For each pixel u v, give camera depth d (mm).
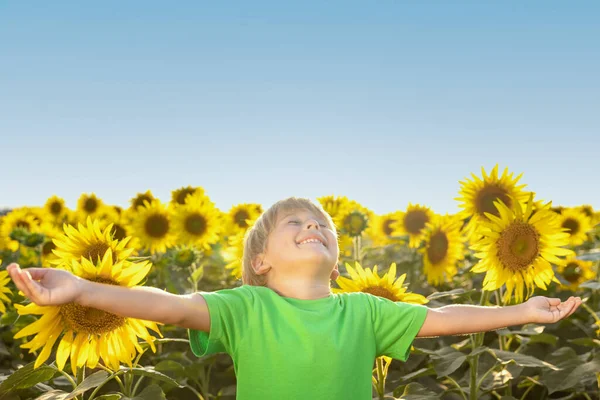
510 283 4016
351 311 2641
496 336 5879
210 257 9133
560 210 9305
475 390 4184
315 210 2779
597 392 5070
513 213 4023
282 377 2420
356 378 2520
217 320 2416
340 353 2480
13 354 5285
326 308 2588
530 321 2615
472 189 5180
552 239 3986
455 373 5441
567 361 4469
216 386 5355
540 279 4023
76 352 2727
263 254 2723
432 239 6363
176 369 4375
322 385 2430
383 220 9812
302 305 2564
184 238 8109
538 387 5523
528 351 5555
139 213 8117
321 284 2676
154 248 8047
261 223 2766
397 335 2697
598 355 4453
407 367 5270
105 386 4938
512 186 5152
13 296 5371
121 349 2779
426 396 3773
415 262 7824
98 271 2494
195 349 2475
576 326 5891
